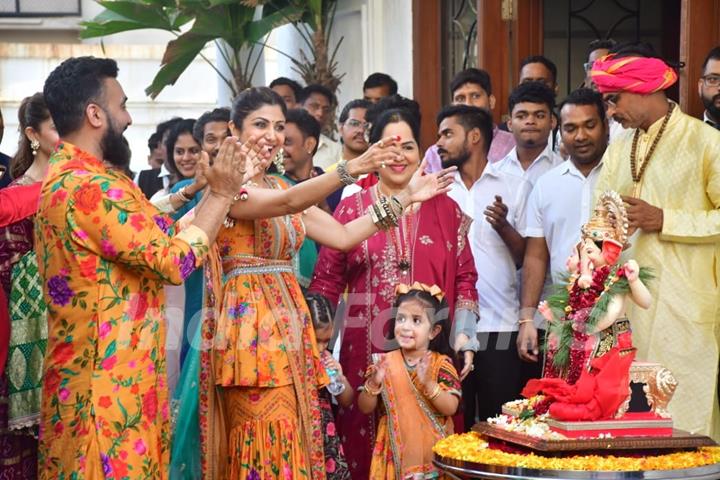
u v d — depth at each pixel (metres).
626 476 3.46
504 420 3.99
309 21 10.17
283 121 4.34
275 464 4.07
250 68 11.22
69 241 3.52
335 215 4.93
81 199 3.50
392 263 4.82
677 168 4.82
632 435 3.72
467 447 3.83
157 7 10.27
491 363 5.32
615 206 3.96
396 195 4.45
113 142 3.69
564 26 7.96
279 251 4.21
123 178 3.65
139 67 14.16
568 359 3.95
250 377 4.05
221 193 3.75
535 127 5.68
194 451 4.26
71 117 3.63
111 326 3.54
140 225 3.53
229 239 4.16
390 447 4.54
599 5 7.97
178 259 3.57
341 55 10.12
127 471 3.55
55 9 13.84
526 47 7.91
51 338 3.61
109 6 10.25
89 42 14.02
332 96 8.34
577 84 7.98
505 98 7.95
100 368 3.53
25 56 13.77
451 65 8.73
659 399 3.85
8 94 13.68
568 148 5.36
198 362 4.26
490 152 5.93
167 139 6.94
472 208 5.54
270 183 4.38
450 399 4.55
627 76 4.78
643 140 4.91
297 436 4.12
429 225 4.90
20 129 4.68
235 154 3.71
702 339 4.73
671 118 4.86
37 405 4.20
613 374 3.77
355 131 6.47
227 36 10.17
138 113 14.16
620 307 3.84
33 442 4.31
